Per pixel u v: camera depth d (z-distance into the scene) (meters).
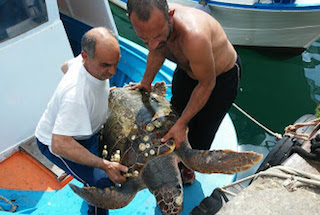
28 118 3.07
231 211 1.32
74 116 1.77
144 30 1.53
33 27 2.76
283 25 5.87
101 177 2.08
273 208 1.30
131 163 2.01
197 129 2.38
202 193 2.64
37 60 2.90
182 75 2.28
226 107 2.23
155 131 2.06
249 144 4.86
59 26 2.91
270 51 6.57
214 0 5.96
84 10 4.20
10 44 2.67
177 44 1.83
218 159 1.91
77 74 1.79
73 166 2.05
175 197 1.94
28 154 3.08
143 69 4.00
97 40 1.61
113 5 8.12
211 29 1.84
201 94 1.88
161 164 2.00
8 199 2.74
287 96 5.64
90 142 2.19
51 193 2.79
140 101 2.26
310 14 5.54
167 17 1.54
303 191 1.35
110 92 2.42
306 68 6.23
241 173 4.21
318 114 2.87
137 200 2.59
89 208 2.35
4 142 3.00
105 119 2.14
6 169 2.98
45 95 3.10
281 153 2.27
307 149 1.89
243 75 6.09
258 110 5.41
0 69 2.68
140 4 1.48
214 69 1.80
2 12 2.52
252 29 6.11
